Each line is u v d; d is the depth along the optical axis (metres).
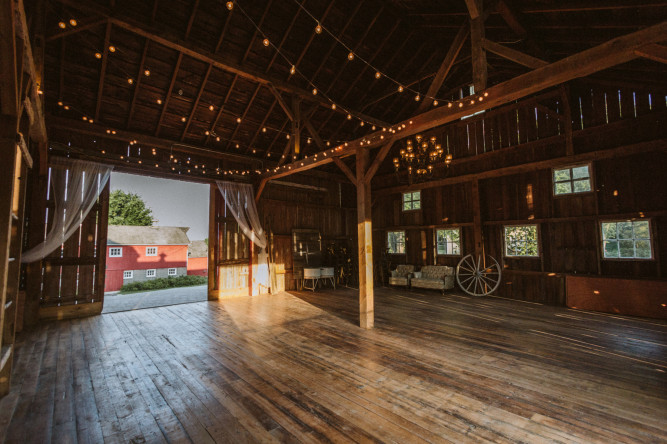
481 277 8.61
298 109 7.63
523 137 8.06
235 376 3.45
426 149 9.29
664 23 2.90
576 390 3.06
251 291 8.88
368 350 4.25
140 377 3.44
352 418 2.58
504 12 4.96
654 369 3.54
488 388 3.11
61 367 3.74
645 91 6.27
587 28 4.89
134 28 5.42
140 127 7.29
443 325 5.52
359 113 8.89
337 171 11.49
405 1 6.70
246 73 6.81
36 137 4.95
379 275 11.05
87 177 6.42
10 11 2.07
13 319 3.20
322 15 6.70
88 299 6.53
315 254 10.44
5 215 2.77
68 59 5.71
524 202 8.03
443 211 9.65
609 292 6.42
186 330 5.32
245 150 9.06
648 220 6.28
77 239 6.48
